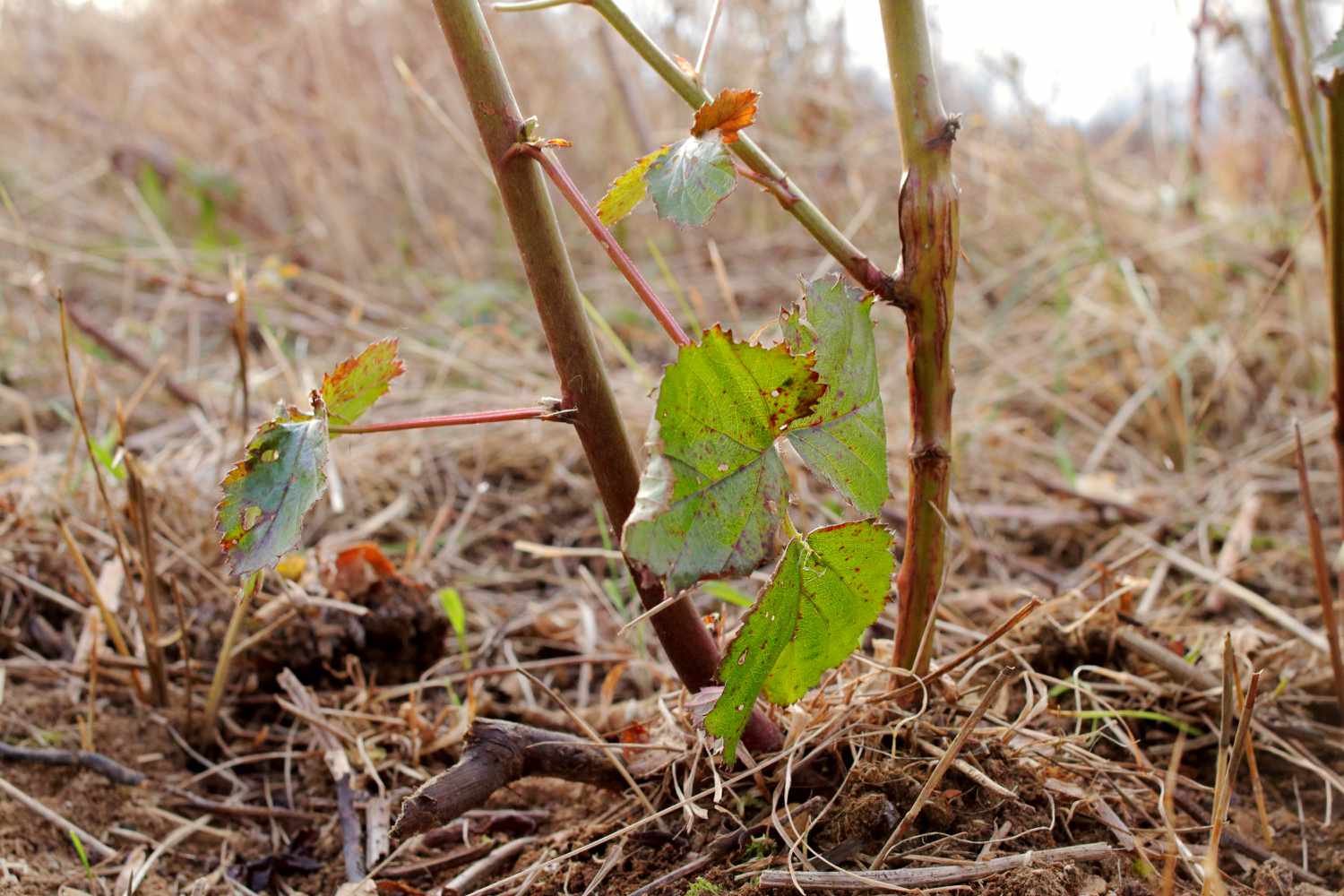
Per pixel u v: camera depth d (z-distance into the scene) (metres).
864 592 0.42
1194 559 0.77
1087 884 0.44
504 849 0.50
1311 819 0.50
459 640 0.67
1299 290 0.97
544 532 0.85
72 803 0.54
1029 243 1.29
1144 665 0.55
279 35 1.66
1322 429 0.91
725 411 0.38
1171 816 0.42
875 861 0.44
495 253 1.52
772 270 1.43
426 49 1.61
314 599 0.60
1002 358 1.08
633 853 0.48
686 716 0.48
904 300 0.44
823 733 0.48
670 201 0.40
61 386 1.07
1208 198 1.44
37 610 0.66
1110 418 1.02
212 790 0.56
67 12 1.79
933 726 0.48
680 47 1.52
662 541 0.36
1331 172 0.49
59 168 1.66
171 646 0.64
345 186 1.57
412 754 0.56
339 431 0.42
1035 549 0.81
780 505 0.38
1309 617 0.67
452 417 0.43
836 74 1.49
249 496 0.40
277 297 1.28
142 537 0.58
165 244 1.29
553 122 1.57
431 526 0.85
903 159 0.43
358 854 0.52
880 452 0.41
